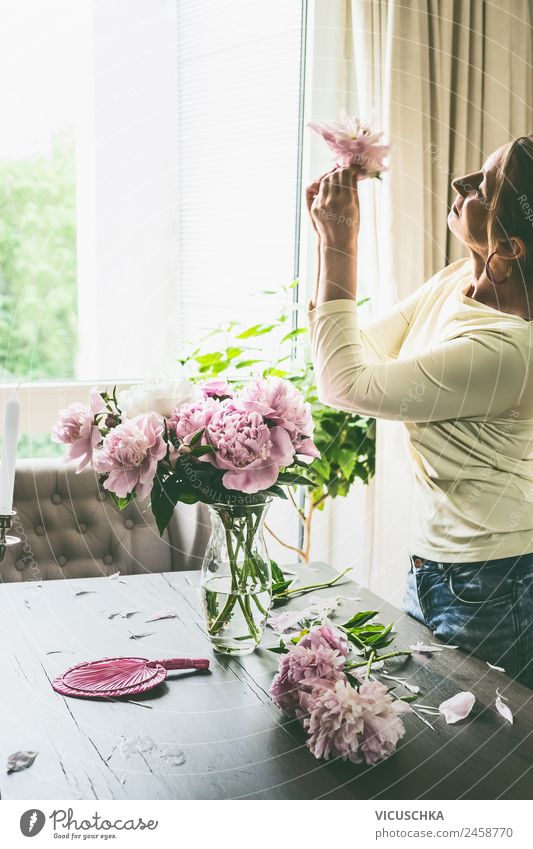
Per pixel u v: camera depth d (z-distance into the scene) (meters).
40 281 3.12
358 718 0.96
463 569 1.52
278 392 1.11
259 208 2.76
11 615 1.42
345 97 2.59
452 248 2.48
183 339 2.81
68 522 1.98
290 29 2.62
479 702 1.14
